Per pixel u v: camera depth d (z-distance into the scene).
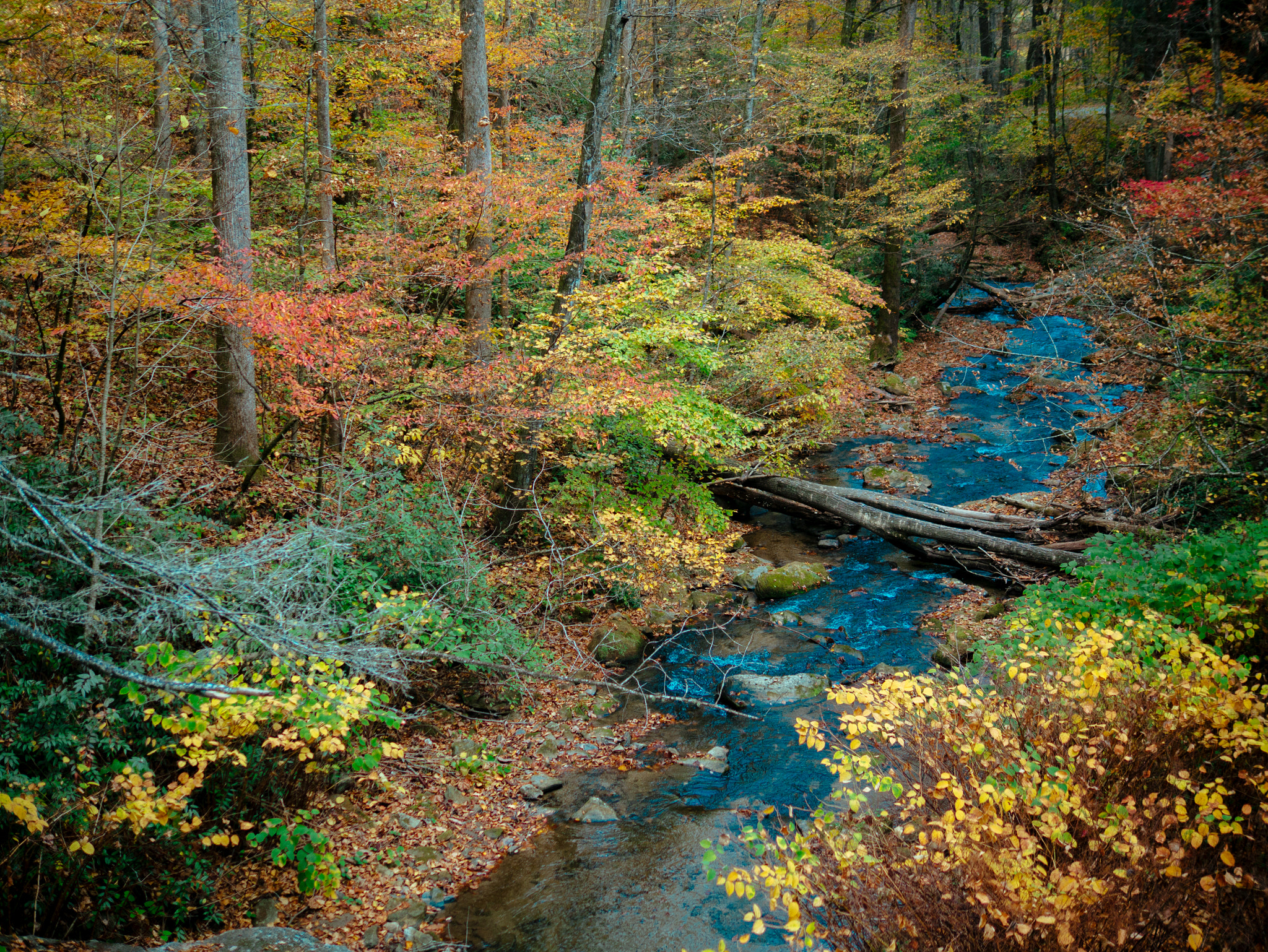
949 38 31.27
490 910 5.91
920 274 26.41
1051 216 27.12
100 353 8.09
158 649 4.83
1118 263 10.87
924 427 19.28
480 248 11.03
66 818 4.76
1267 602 6.10
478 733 8.32
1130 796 4.16
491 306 13.12
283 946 4.77
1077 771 4.51
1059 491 13.34
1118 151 26.20
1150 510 10.78
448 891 6.14
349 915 5.77
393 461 9.48
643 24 21.75
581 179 10.96
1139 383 12.66
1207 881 3.68
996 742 4.53
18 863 4.61
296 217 12.77
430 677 8.47
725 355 13.80
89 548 4.34
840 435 19.17
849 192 22.70
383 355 9.07
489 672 8.45
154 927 5.18
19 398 8.33
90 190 7.72
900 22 22.31
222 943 4.68
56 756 4.90
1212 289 10.27
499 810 7.20
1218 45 15.02
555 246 13.41
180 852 5.45
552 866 6.41
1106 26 24.52
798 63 20.92
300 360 7.67
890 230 23.27
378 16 14.16
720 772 7.79
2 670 5.16
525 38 16.75
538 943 5.54
